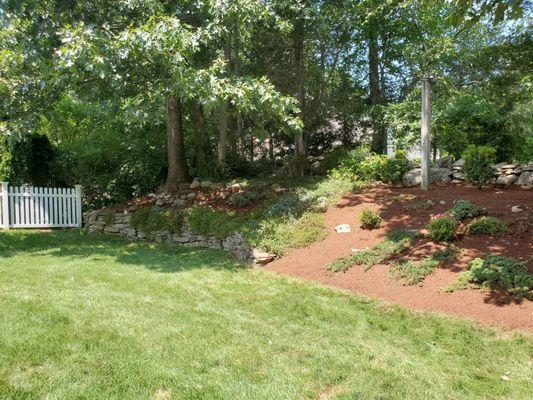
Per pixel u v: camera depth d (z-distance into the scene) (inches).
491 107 380.2
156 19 311.7
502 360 139.3
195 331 156.9
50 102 347.6
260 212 350.6
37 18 328.5
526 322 159.2
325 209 330.6
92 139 520.4
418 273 209.5
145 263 282.0
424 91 335.6
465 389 122.3
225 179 469.4
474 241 228.8
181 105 490.0
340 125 575.2
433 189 332.8
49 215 435.2
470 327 161.8
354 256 245.4
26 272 241.3
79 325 155.1
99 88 329.1
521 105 422.3
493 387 123.6
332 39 506.0
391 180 375.2
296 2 405.7
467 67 408.2
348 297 203.9
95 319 162.2
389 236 257.9
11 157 467.2
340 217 309.4
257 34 428.5
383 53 549.6
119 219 422.6
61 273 241.8
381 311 184.9
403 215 285.0
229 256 307.7
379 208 307.7
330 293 210.8
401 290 201.9
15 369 122.3
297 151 504.4
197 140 504.4
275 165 534.3
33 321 156.2
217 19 329.1
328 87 483.8
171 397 112.9
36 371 122.0
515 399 117.0
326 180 417.1
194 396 113.4
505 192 300.0
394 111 460.1
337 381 124.4
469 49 423.5
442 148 414.6
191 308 186.1
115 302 186.2
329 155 493.0
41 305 174.6
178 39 279.7
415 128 426.3
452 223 236.7
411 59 479.5
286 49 461.4
